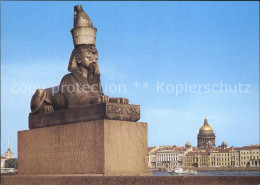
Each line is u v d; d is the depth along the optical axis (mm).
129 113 16188
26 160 18516
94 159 15555
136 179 13289
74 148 16375
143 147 16328
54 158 17188
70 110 16906
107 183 13992
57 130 17203
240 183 11430
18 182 17438
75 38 17719
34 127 18516
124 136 15820
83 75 17578
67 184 15273
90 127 15844
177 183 12430
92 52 17516
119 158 15570
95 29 17812
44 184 16234
